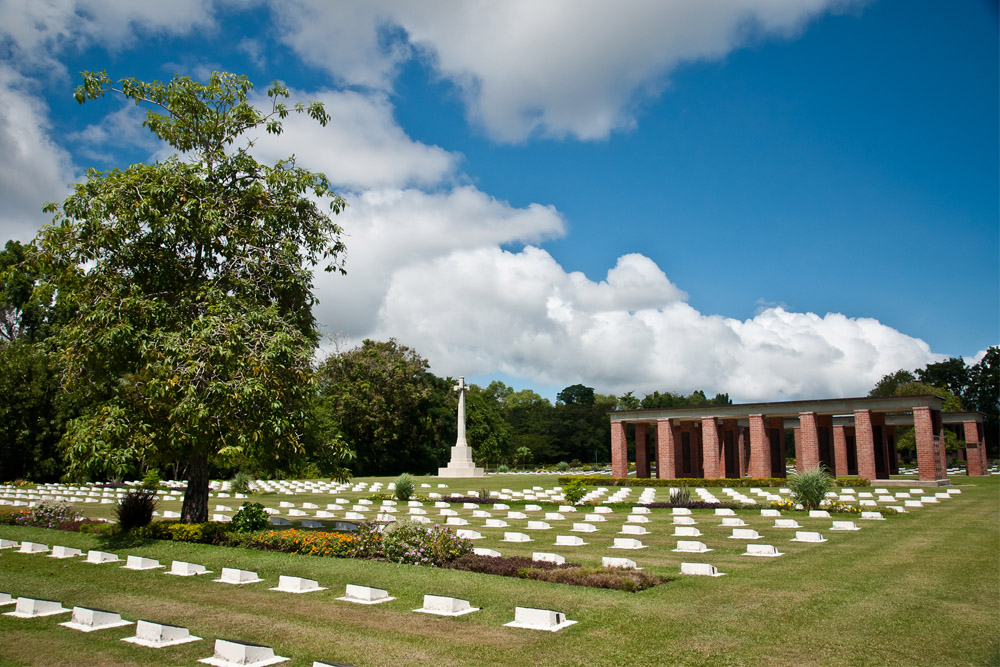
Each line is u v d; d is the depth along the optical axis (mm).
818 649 7754
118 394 16812
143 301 16078
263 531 16188
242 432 15625
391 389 69438
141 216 16219
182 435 15375
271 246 17797
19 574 13641
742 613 9250
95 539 17219
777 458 56500
